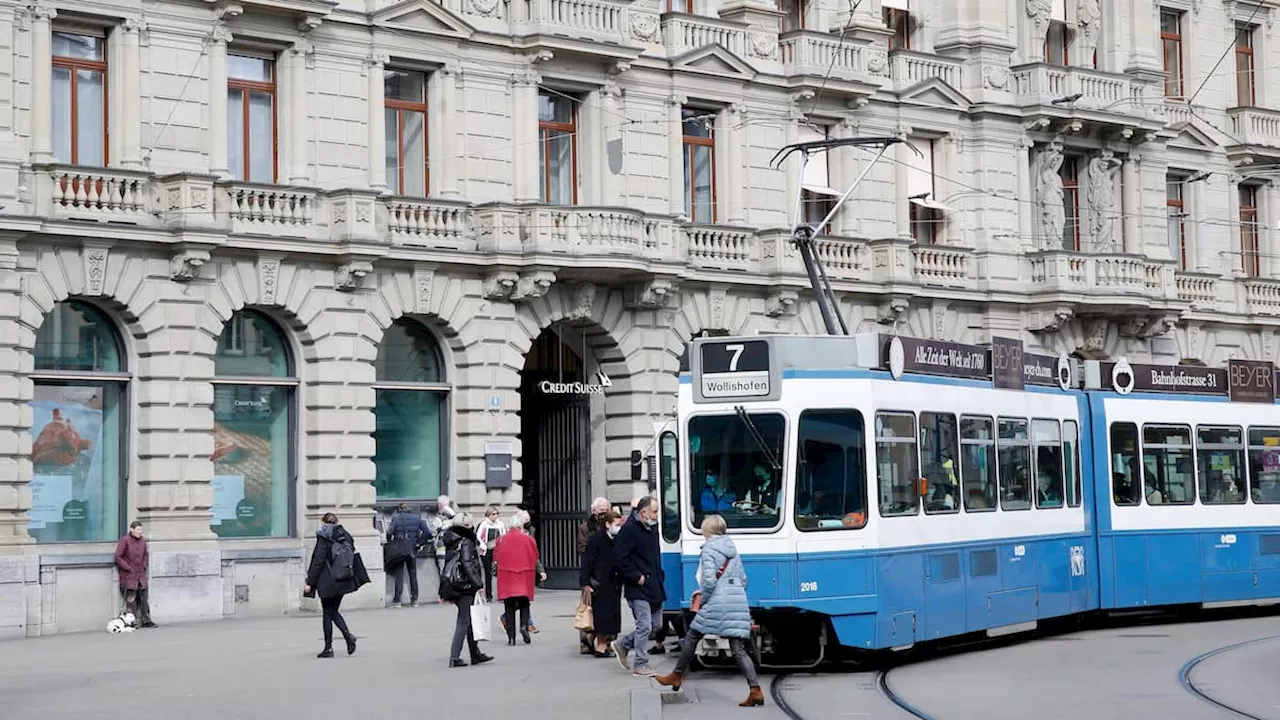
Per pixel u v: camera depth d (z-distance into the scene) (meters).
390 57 39.97
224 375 37.34
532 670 25.31
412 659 27.22
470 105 41.31
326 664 26.64
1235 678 24.64
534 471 45.44
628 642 25.17
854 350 25.61
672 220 43.34
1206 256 57.00
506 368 41.22
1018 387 30.11
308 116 38.75
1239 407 35.66
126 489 35.91
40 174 34.50
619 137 43.62
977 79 51.03
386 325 39.41
